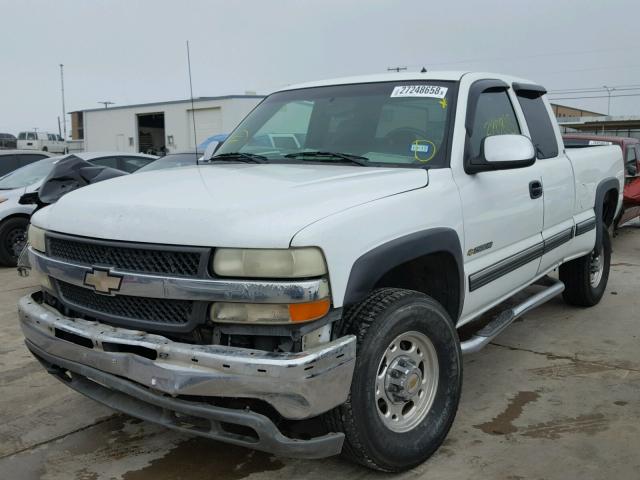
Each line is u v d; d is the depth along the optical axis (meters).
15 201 8.67
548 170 4.42
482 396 3.95
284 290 2.41
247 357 2.41
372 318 2.74
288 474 3.07
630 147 9.33
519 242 4.09
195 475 3.09
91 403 3.95
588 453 3.21
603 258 5.88
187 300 2.53
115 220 2.75
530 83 4.71
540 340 5.04
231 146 4.19
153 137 39.41
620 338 5.06
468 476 3.00
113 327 2.76
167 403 2.56
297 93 4.34
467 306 3.54
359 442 2.74
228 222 2.50
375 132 3.69
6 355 4.88
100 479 3.07
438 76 3.87
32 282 7.65
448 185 3.31
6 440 3.48
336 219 2.59
